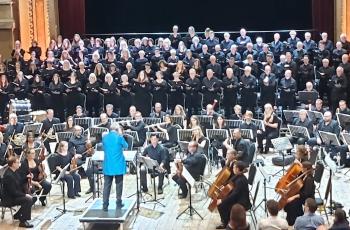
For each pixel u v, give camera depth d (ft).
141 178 50.57
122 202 45.55
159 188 51.13
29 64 73.77
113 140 43.62
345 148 55.72
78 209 47.91
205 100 68.13
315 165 45.78
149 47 76.02
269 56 69.87
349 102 69.10
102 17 95.71
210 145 57.06
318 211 43.98
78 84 70.13
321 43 73.41
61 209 47.85
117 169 43.60
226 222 42.06
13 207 48.57
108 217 42.04
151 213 46.50
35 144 56.24
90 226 44.04
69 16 90.53
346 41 74.33
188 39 78.23
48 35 88.12
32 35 86.33
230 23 94.79
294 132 56.49
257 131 60.85
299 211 40.98
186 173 44.42
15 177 44.47
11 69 74.79
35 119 66.49
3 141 58.75
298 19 93.30
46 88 70.74
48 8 88.63
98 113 70.23
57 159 51.11
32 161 47.93
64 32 90.84
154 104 69.15
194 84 68.69
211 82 68.49
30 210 44.52
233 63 70.69
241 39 76.64
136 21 95.61
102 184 53.36
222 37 89.81
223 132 54.54
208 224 44.01
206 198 49.55
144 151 51.83
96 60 72.79
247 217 44.88
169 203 48.67
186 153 51.57
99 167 50.24
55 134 60.34
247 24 94.48
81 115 64.49
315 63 72.54
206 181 50.60
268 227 34.14
